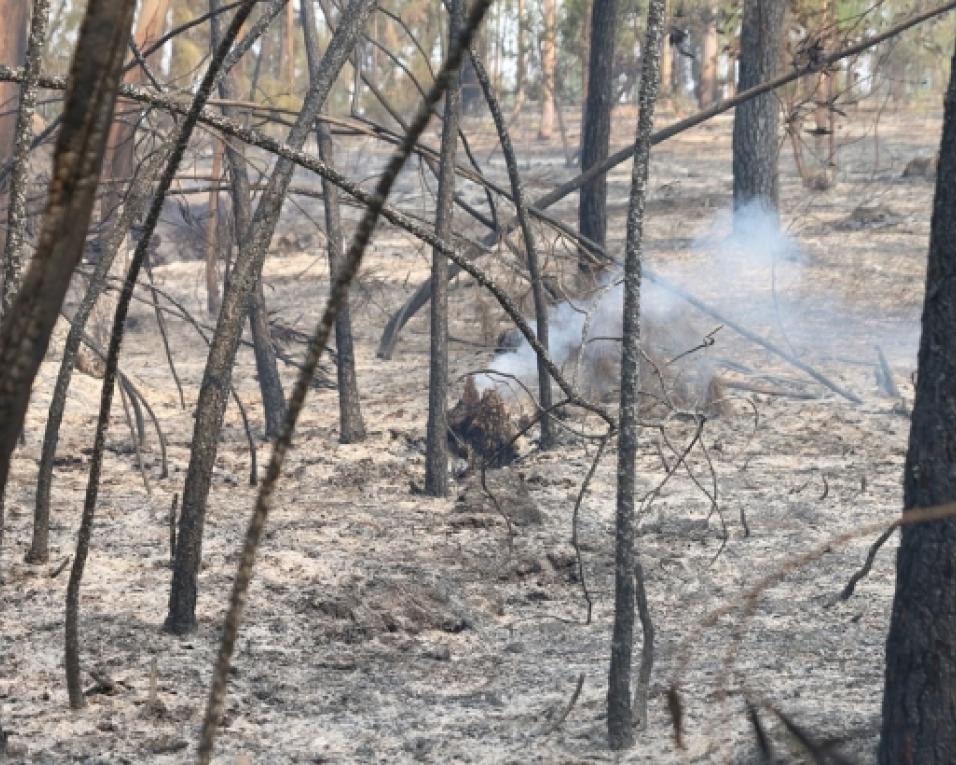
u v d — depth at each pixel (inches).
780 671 229.8
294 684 230.1
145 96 160.2
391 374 570.3
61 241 56.6
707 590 287.1
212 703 79.3
